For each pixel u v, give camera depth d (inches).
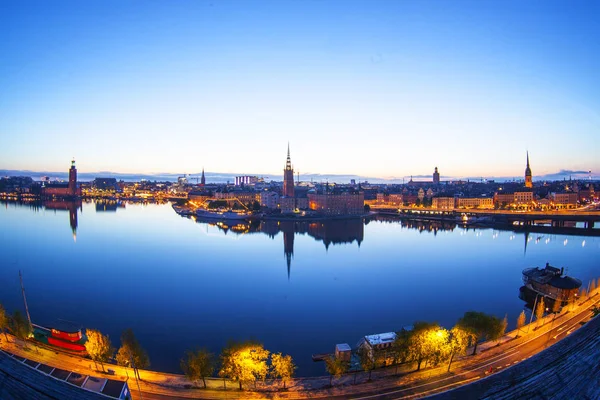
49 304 4623.5
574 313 3954.2
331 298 4990.2
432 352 2790.4
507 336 3415.4
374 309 4579.2
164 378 2755.9
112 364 2979.8
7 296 4909.0
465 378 2684.5
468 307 4645.7
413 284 5684.1
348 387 2613.2
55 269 6412.4
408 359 2984.7
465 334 2903.5
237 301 4847.4
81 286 5428.2
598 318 714.8
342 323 4119.1
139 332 3826.3
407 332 2989.7
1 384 684.1
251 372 2581.2
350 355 3056.1
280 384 2682.1
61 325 3385.8
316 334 3816.4
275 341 3646.7
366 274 6284.5
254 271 6456.7
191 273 6269.7
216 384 2674.7
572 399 585.3
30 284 5487.2
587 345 664.4
